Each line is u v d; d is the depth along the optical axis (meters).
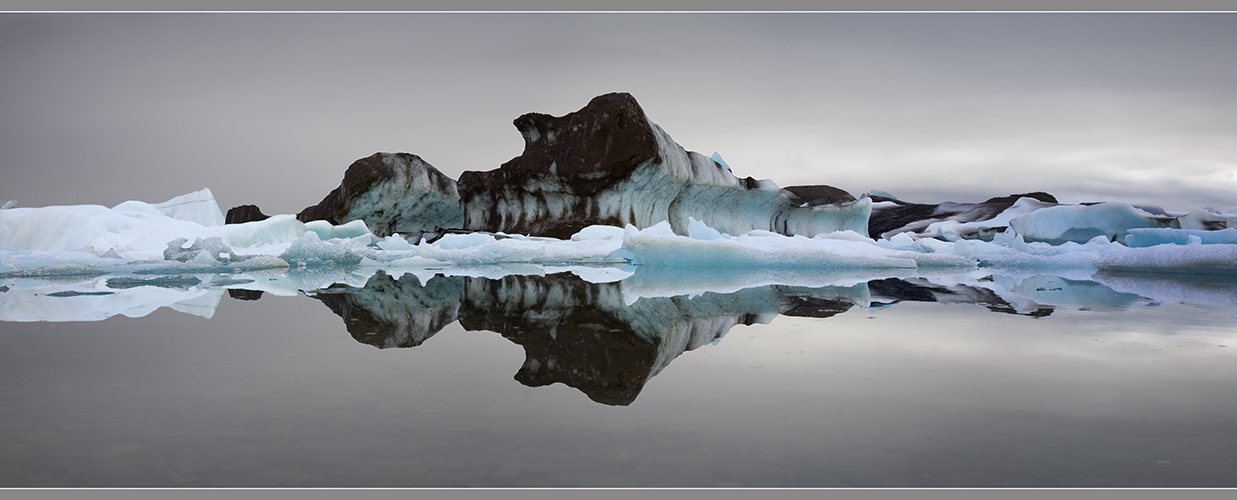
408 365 2.27
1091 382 2.04
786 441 1.47
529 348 2.63
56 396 1.83
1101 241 12.68
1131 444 1.48
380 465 1.32
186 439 1.47
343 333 3.02
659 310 4.02
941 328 3.24
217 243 7.87
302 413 1.67
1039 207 18.02
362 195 16.72
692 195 15.95
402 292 5.23
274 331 3.06
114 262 6.89
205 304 4.21
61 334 2.91
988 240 17.83
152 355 2.43
